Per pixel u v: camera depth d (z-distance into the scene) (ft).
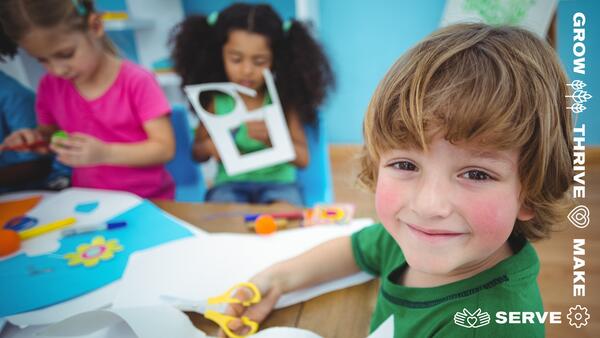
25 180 3.25
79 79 3.26
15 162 3.22
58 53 3.02
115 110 3.38
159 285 1.73
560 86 1.23
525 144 1.13
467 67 1.16
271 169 3.71
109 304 1.66
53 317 1.60
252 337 1.42
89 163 3.22
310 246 1.97
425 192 1.15
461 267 1.34
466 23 1.35
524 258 1.34
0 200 2.64
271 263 1.85
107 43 3.34
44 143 3.27
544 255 4.17
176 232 2.16
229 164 3.28
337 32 6.29
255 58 3.41
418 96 1.16
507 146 1.10
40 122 3.41
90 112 3.39
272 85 3.42
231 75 3.52
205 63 3.58
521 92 1.12
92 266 1.91
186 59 3.65
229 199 3.65
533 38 1.26
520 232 1.44
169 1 4.18
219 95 3.53
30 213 2.45
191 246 2.01
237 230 2.20
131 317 1.40
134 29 4.13
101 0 3.88
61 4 2.93
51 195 2.69
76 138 3.16
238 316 1.58
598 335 3.24
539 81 1.15
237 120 3.29
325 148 3.76
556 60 1.25
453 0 2.80
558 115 1.21
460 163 1.12
